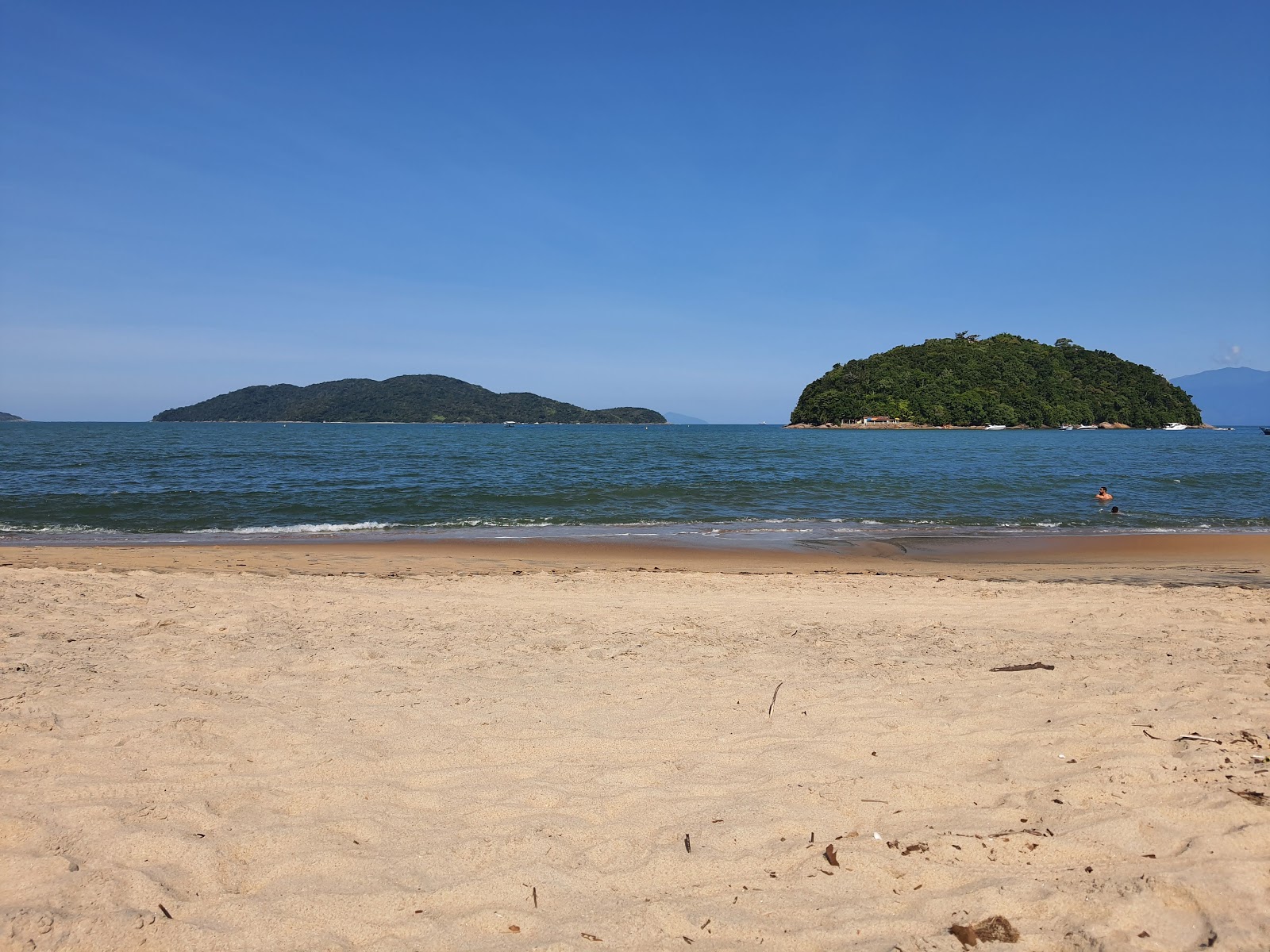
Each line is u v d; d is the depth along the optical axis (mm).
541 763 3840
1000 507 19891
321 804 3400
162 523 16188
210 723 4230
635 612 7715
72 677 4980
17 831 3086
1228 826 3160
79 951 2424
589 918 2625
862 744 4086
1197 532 16062
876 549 13875
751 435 116500
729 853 3029
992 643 6391
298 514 17672
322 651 5816
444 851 3021
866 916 2623
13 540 14055
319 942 2498
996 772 3734
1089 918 2588
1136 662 5641
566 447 58531
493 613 7480
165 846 2998
